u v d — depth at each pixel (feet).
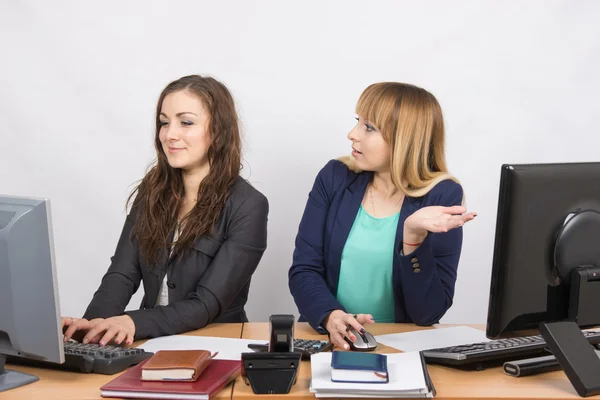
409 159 7.48
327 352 6.03
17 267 5.30
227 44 11.19
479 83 11.28
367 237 7.77
